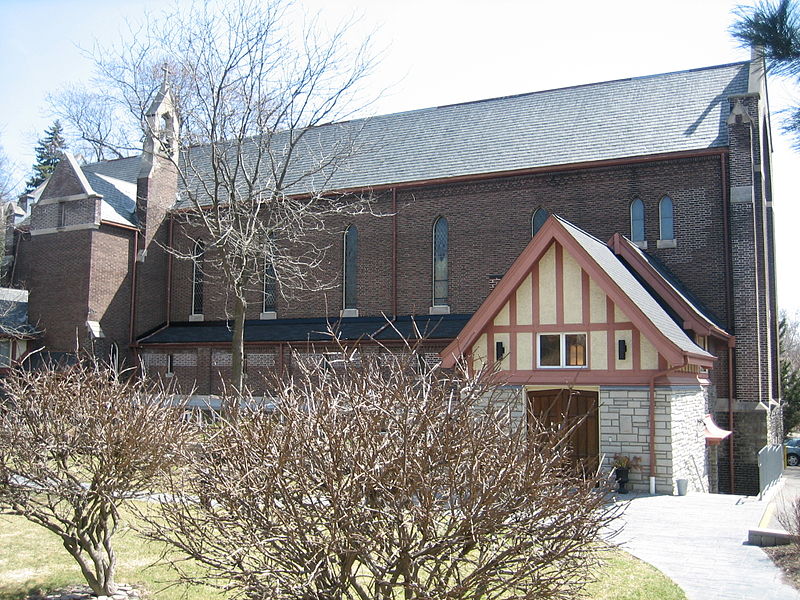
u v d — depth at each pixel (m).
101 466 10.51
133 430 10.50
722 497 18.45
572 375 19.86
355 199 33.00
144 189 36.38
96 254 33.66
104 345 33.75
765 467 20.28
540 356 20.33
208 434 8.49
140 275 35.78
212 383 33.53
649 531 14.54
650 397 18.98
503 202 30.28
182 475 9.42
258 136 29.00
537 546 6.22
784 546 13.20
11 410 10.88
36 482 10.48
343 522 5.98
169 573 11.86
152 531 7.98
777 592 10.72
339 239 33.34
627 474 18.89
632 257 23.78
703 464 22.09
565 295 20.16
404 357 7.14
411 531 5.97
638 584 10.91
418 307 31.48
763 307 28.08
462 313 30.58
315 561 6.03
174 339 34.59
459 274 30.80
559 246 20.27
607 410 19.45
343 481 6.18
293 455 6.21
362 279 32.75
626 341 19.39
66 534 10.77
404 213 32.16
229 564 6.36
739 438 25.08
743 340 25.45
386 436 6.19
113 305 34.44
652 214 27.62
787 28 6.75
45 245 34.53
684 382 20.02
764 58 6.89
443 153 33.06
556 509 6.07
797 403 42.31
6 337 33.03
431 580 5.86
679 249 26.97
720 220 26.47
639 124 29.66
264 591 5.95
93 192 33.69
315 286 33.50
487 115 34.34
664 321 20.20
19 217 38.28
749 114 26.94
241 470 6.55
